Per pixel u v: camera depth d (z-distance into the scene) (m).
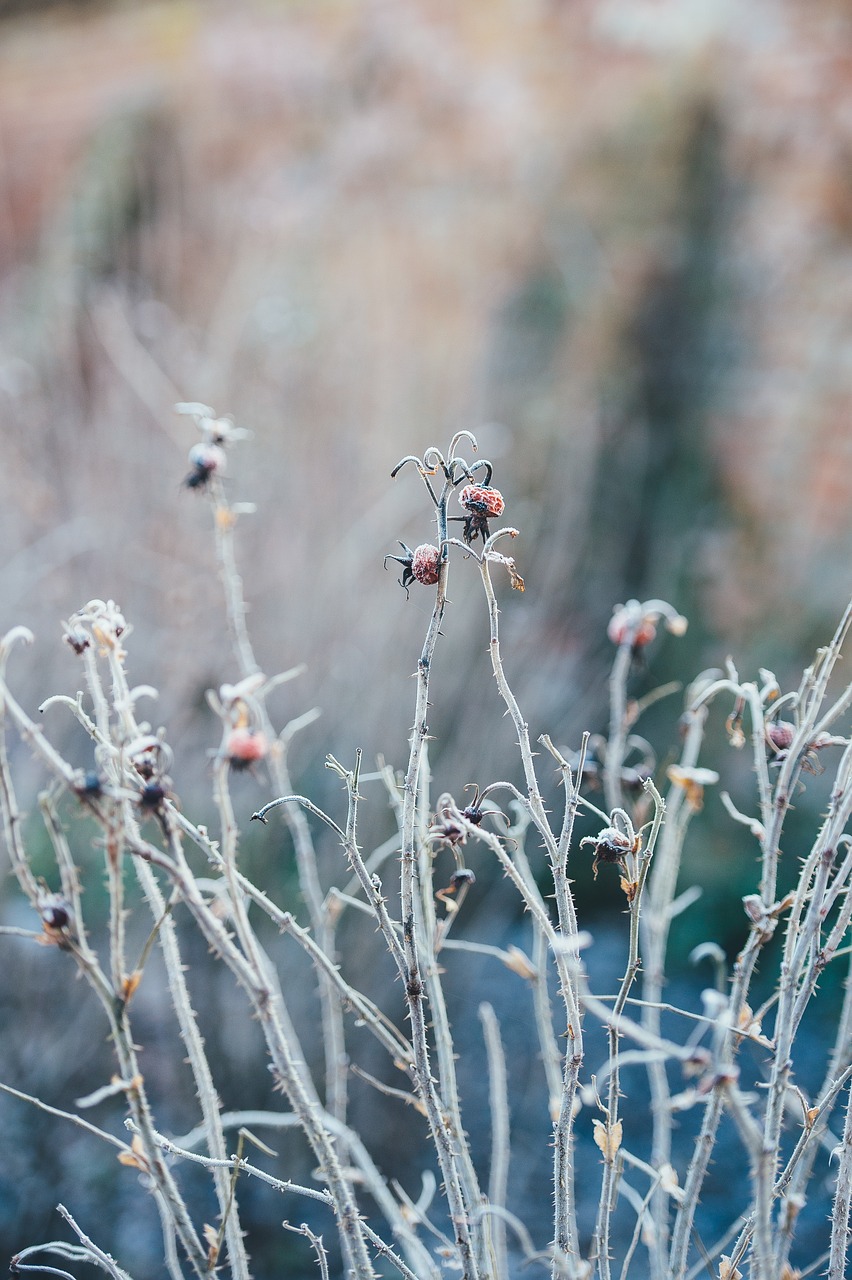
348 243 4.20
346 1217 0.93
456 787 2.18
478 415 3.11
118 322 3.00
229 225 4.21
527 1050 2.53
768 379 3.69
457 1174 0.97
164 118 4.69
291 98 4.64
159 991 2.14
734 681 1.14
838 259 3.65
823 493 3.50
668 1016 2.75
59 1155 2.02
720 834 3.14
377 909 0.99
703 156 4.00
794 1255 1.91
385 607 2.28
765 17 3.95
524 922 2.99
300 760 2.15
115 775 0.90
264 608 2.32
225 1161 0.95
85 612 0.91
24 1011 2.07
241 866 2.04
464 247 4.21
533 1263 1.92
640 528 3.75
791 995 0.94
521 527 3.05
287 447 2.60
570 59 4.34
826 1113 0.99
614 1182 1.01
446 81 4.45
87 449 2.62
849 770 0.97
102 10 5.12
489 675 2.29
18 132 5.10
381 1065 2.04
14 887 2.29
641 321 3.95
